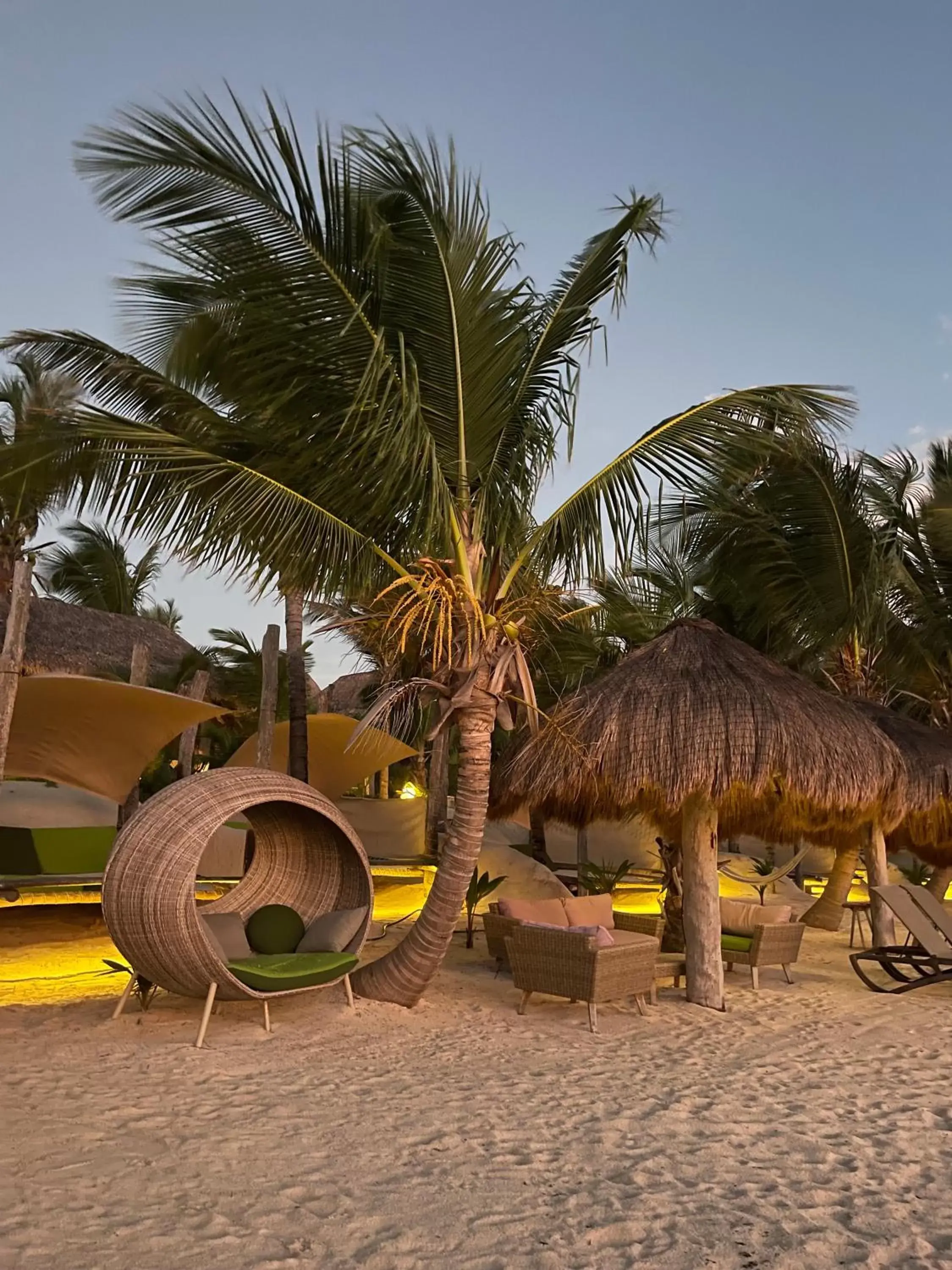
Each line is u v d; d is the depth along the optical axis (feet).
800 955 39.32
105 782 44.52
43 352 31.83
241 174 24.00
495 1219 13.12
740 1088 19.94
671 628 31.58
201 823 22.44
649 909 56.24
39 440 26.17
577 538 28.55
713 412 28.04
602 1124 17.30
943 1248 12.70
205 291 30.27
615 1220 13.21
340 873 28.45
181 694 49.75
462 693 25.73
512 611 27.17
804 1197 14.24
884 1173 15.31
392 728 38.29
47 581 93.25
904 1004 29.60
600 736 27.89
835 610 44.98
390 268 25.91
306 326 25.94
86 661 58.75
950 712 51.13
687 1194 14.23
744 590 46.80
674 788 26.32
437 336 26.61
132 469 26.73
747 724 26.66
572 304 28.45
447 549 26.84
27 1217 12.59
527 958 26.08
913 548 48.85
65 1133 15.79
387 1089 19.01
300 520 26.99
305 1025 23.70
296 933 26.25
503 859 53.47
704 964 28.60
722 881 65.05
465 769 26.37
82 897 41.86
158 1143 15.51
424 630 25.59
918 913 31.76
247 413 30.12
